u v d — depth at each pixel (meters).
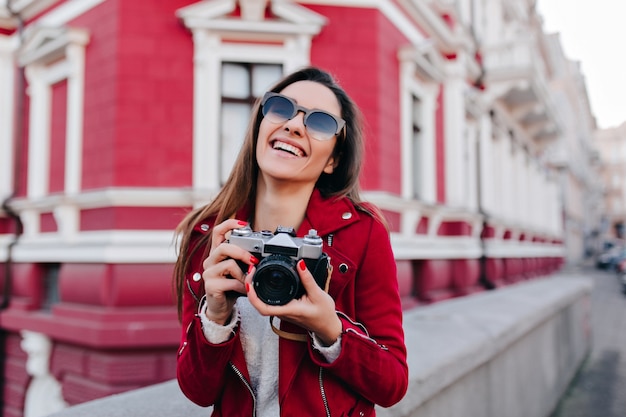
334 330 1.15
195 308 1.33
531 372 4.33
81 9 7.65
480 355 2.99
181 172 7.09
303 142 1.32
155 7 7.18
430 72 9.27
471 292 10.51
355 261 1.28
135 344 6.60
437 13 10.58
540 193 20.86
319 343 1.19
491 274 11.77
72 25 7.81
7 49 8.88
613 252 38.75
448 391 2.62
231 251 1.15
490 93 12.39
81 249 7.21
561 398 5.68
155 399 2.21
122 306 6.77
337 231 1.31
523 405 4.04
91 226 7.36
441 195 10.09
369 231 1.31
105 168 7.10
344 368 1.17
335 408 1.23
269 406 1.28
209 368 1.22
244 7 7.27
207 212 1.46
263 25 7.29
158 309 6.80
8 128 8.84
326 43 7.62
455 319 4.00
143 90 7.09
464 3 12.15
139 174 7.01
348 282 1.26
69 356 7.34
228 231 1.23
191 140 7.15
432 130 9.66
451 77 10.34
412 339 3.11
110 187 6.97
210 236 1.40
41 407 8.02
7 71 8.90
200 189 6.94
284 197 1.37
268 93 1.37
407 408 2.11
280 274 1.08
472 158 11.94
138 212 6.96
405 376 1.24
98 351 6.89
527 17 19.61
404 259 8.41
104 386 6.77
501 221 13.04
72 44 7.43
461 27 11.12
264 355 1.29
